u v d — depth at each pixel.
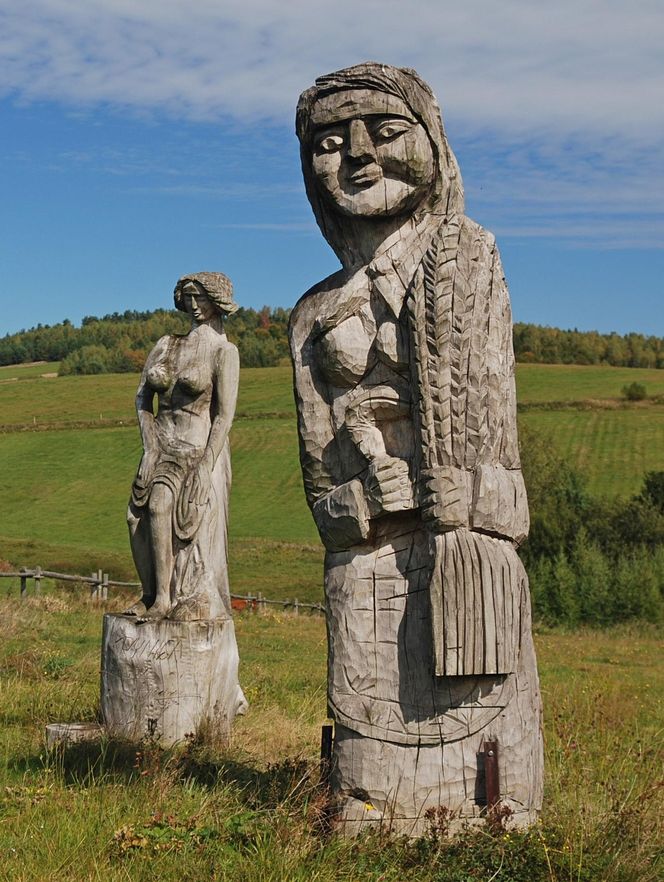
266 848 4.54
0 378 74.62
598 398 55.56
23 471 47.22
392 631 4.80
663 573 28.38
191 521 8.48
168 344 8.83
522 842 4.45
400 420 4.87
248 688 10.34
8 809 5.61
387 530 4.86
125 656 8.15
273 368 66.94
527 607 4.82
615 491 41.41
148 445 8.71
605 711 9.61
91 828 5.19
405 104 4.88
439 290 4.68
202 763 6.62
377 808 4.73
